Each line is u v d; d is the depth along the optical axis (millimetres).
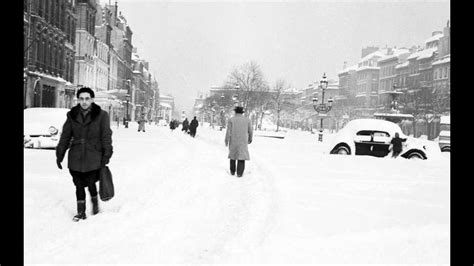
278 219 6984
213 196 9531
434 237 5867
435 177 12664
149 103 149750
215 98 101625
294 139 46469
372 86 118812
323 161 17141
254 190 10320
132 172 12375
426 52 89750
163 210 8055
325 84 41812
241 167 13000
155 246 5832
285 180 11383
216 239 6191
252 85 82188
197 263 5191
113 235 6324
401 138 19938
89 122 7238
